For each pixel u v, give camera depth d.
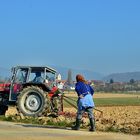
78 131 22.34
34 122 26.44
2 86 31.22
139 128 23.38
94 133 21.59
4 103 31.03
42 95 29.33
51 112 29.69
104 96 99.88
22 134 20.56
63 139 19.19
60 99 30.50
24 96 29.69
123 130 22.88
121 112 37.91
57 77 31.25
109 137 20.09
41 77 30.50
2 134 20.42
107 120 27.53
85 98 22.56
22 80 30.70
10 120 27.41
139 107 46.28
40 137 19.62
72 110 38.00
